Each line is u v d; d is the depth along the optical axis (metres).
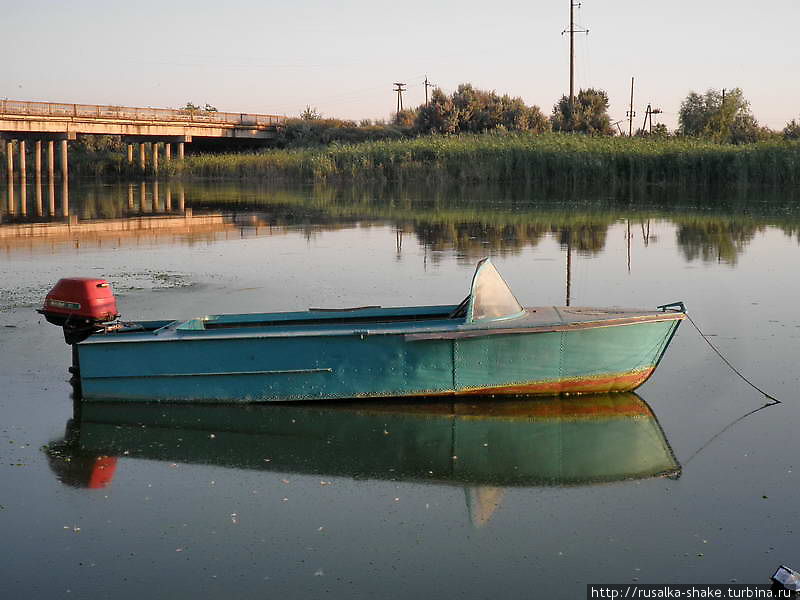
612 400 8.93
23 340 10.91
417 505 6.59
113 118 52.81
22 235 21.88
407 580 5.51
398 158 45.94
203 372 8.72
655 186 40.12
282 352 8.65
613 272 15.79
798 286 14.33
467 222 24.75
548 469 7.27
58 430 8.12
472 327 8.59
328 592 5.38
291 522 6.29
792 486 6.78
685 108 66.62
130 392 8.80
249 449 7.73
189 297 13.52
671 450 7.59
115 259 17.70
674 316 8.92
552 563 5.71
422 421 8.43
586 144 43.47
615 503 6.58
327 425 8.32
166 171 55.06
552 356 8.80
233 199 35.03
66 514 6.40
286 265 16.88
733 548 5.86
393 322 9.08
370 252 18.67
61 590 5.40
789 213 27.16
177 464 7.39
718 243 19.88
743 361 10.01
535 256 17.88
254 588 5.43
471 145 45.41
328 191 39.59
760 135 63.75
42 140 49.72
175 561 5.74
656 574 5.56
